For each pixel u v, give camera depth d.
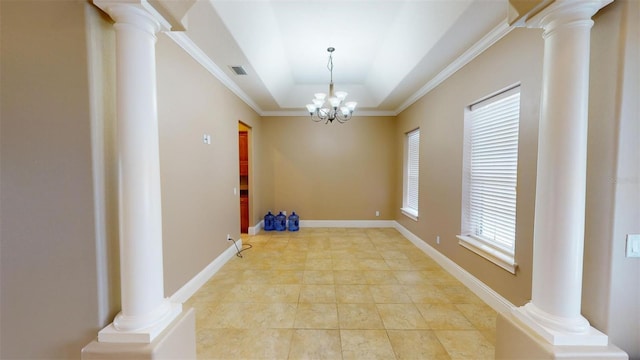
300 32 3.17
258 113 5.48
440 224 3.55
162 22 1.34
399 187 5.46
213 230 3.30
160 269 1.35
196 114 2.85
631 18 1.13
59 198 1.22
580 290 1.19
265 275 3.26
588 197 1.26
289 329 2.16
